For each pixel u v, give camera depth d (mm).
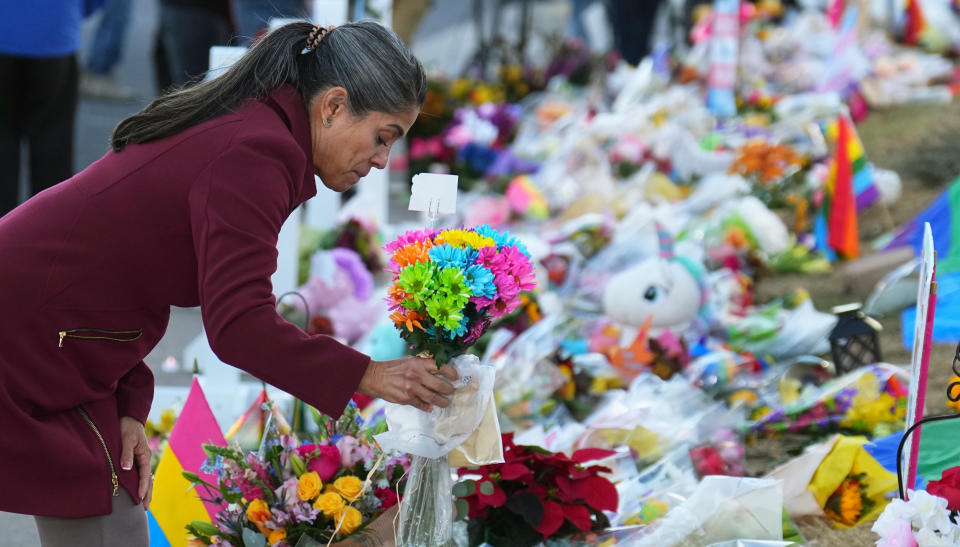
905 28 19250
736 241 11039
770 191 12156
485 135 15781
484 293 4414
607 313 8555
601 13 28297
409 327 4465
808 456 6277
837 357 7766
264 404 5812
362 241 10742
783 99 15328
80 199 4203
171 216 4156
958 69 17891
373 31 4430
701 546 5555
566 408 7824
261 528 5207
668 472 6488
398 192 15703
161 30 14312
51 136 11461
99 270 4172
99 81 21969
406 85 4348
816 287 11062
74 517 4246
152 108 4375
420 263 4438
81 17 11531
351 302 9547
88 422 4328
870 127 16047
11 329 4121
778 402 7680
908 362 9047
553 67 19094
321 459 5352
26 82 11172
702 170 13195
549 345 8195
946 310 9492
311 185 4410
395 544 5133
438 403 4414
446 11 30141
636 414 7035
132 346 4363
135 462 4672
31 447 4145
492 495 5438
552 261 9906
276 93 4324
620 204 12211
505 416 7039
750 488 5691
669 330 8328
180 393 8227
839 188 11477
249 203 4070
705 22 17797
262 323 4016
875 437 7148
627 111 14375
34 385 4160
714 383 7902
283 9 13430
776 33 18078
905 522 4504
